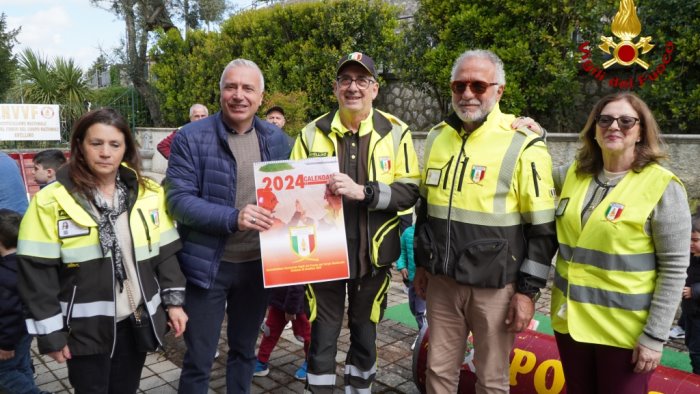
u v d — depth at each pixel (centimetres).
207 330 286
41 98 1466
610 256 214
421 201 283
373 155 281
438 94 912
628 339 212
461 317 267
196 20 1930
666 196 206
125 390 252
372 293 289
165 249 254
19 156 959
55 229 218
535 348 301
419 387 342
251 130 296
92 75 1819
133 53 1733
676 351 438
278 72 1099
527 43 737
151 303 240
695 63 654
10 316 290
